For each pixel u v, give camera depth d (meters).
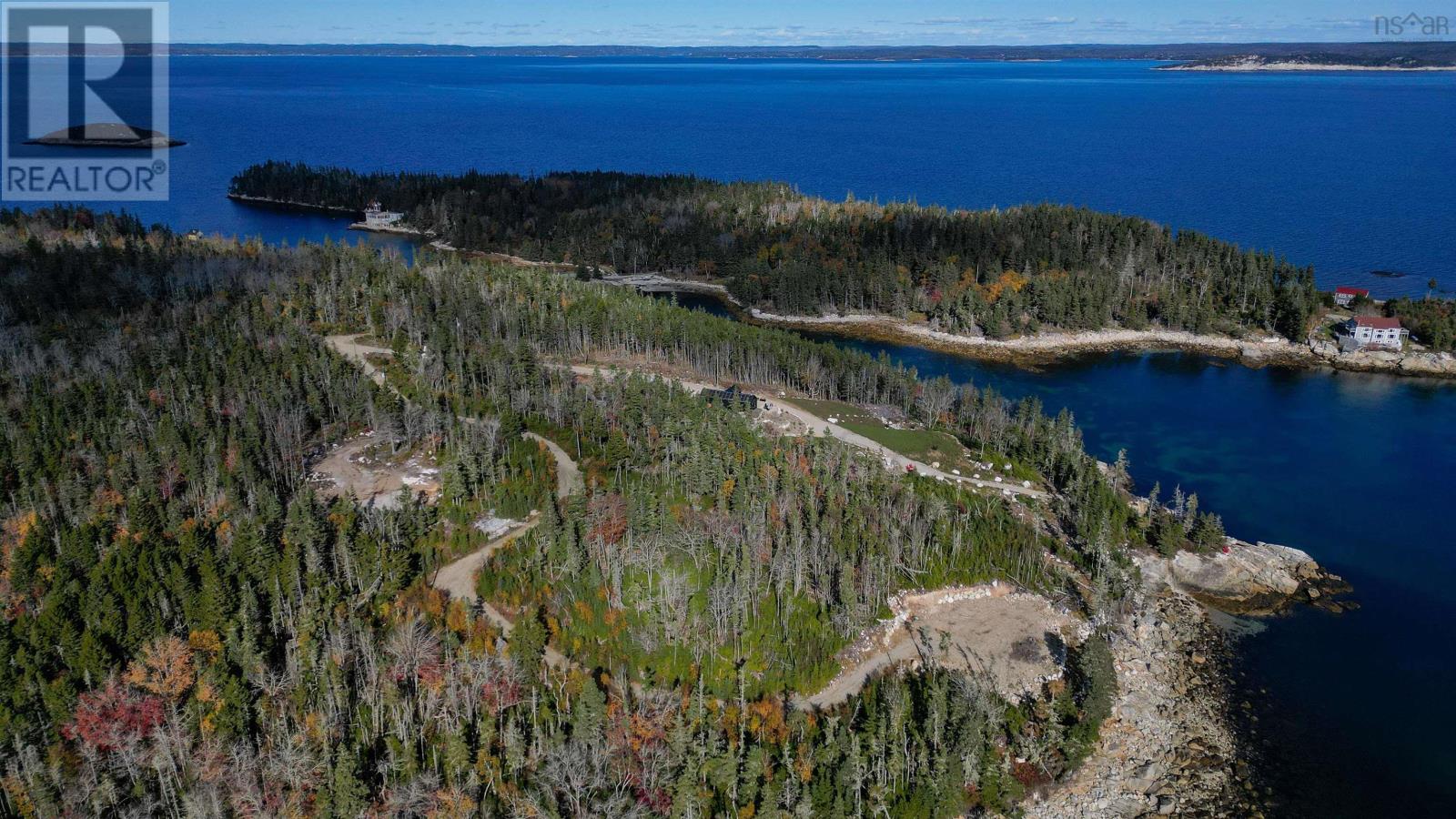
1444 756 110.50
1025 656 123.81
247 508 140.38
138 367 179.75
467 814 91.50
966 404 188.38
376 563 126.19
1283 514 162.50
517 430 169.12
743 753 101.25
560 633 120.38
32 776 90.69
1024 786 104.88
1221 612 136.62
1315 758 110.19
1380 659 126.62
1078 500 155.75
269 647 111.44
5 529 133.75
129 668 105.38
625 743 100.69
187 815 90.12
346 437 171.00
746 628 123.06
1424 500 167.38
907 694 112.00
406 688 107.88
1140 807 103.38
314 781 94.50
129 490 142.12
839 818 94.19
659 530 137.88
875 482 153.62
